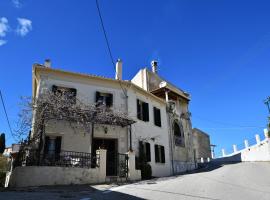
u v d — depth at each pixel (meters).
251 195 8.27
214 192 8.92
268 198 7.72
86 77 17.81
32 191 9.55
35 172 11.78
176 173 22.66
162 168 21.08
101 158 13.95
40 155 12.64
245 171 17.27
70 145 15.59
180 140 25.39
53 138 15.38
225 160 41.78
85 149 15.95
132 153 15.88
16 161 14.28
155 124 21.94
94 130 16.97
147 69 26.94
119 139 17.81
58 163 12.95
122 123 16.98
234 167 22.02
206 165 31.36
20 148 13.99
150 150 20.14
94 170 13.45
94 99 17.67
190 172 22.36
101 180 13.61
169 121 24.30
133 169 15.52
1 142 25.80
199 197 7.98
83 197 8.15
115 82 18.95
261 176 13.96
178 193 8.75
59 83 16.75
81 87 17.42
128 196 8.30
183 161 24.67
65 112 14.27
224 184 11.01
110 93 18.56
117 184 12.54
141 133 19.64
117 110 17.20
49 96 14.36
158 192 8.99
